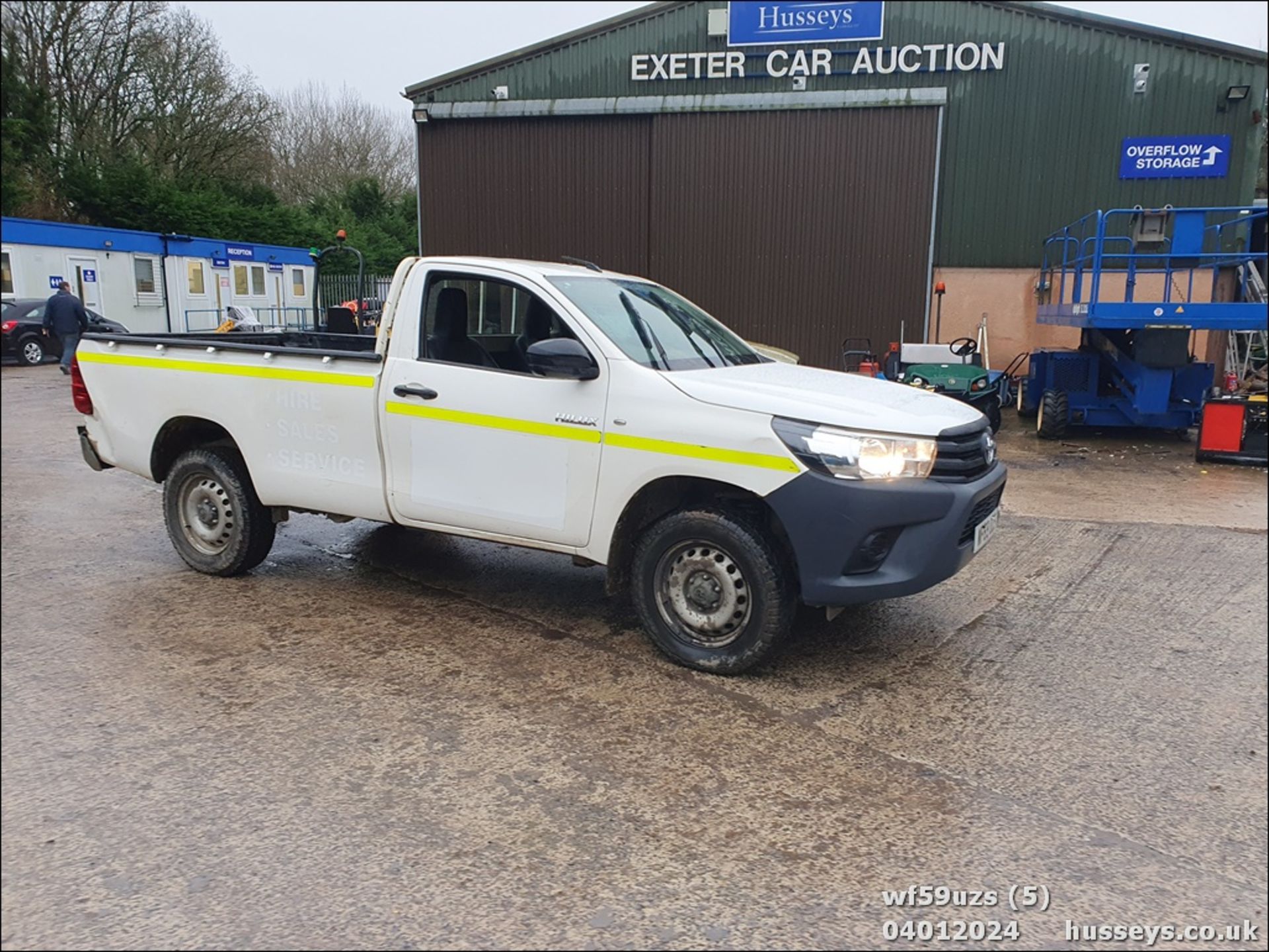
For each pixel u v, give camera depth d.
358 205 44.06
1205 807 3.25
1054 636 4.91
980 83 15.46
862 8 15.63
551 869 2.85
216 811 3.13
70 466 9.37
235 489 5.54
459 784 3.33
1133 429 13.12
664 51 16.48
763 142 16.36
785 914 2.67
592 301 4.80
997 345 16.02
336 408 5.12
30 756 3.47
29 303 21.28
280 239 38.19
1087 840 3.05
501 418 4.62
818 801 3.27
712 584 4.29
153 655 4.46
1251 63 14.50
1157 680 4.35
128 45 33.78
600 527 4.44
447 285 4.98
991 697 4.14
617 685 4.20
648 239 17.16
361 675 4.27
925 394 4.74
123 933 2.54
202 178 37.94
